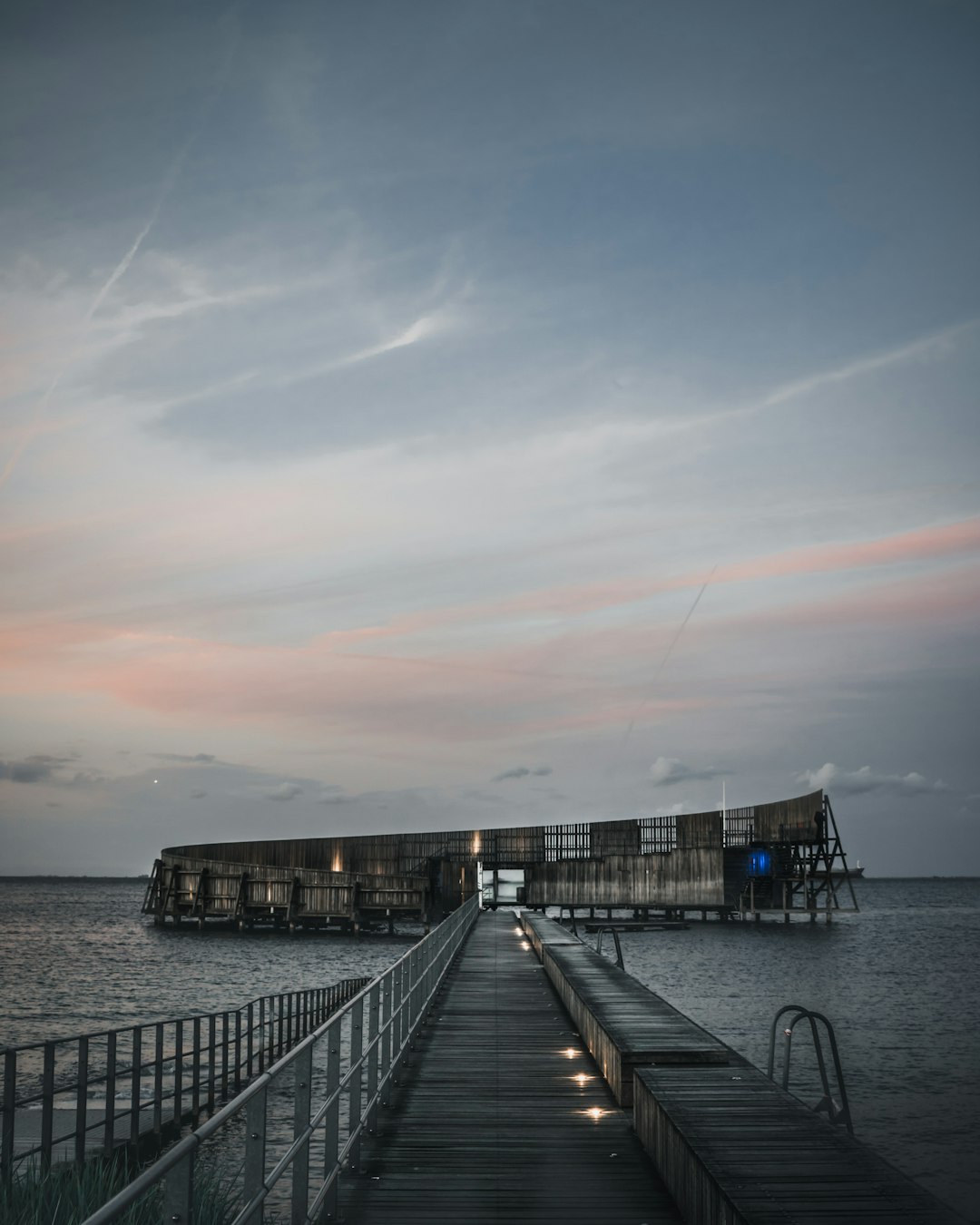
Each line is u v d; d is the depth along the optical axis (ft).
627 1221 27.78
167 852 400.26
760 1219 20.97
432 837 349.00
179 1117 55.93
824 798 318.04
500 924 184.75
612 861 342.03
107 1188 34.45
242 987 191.01
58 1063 92.07
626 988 61.77
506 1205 29.25
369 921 360.48
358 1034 34.30
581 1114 39.96
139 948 298.15
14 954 278.87
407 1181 31.60
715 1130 28.37
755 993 177.88
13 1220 29.40
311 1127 24.77
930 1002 165.37
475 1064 50.06
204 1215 27.53
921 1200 22.15
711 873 323.37
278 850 365.20
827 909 345.92
